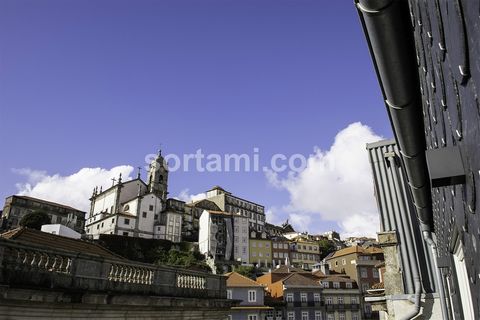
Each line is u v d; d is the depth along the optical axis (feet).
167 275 39.37
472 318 12.80
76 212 234.99
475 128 4.50
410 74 9.70
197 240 257.75
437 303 25.66
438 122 7.90
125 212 238.07
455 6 4.49
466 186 5.73
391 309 27.09
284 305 157.79
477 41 3.92
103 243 200.44
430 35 6.73
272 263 265.34
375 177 33.14
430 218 21.40
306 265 284.20
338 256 221.46
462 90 4.94
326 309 170.71
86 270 30.42
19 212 210.38
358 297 182.50
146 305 34.78
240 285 134.51
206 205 289.74
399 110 10.98
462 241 8.45
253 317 129.49
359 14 8.28
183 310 40.70
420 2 7.06
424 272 27.20
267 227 343.46
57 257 28.63
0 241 24.72
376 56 9.12
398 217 30.32
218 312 47.50
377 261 210.38
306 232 359.46
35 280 26.37
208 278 46.34
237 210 315.37
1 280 24.32
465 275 12.46
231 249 245.04
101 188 283.79
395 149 33.60
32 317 25.86
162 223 238.27
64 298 27.53
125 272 34.35
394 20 7.83
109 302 31.09
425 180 15.19
